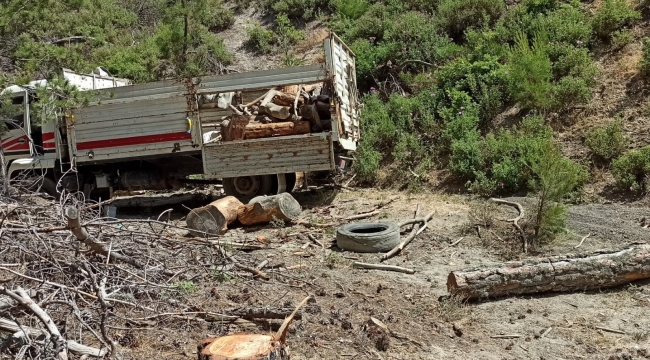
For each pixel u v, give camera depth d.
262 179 11.02
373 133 13.56
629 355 4.71
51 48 12.97
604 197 9.93
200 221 8.70
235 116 10.63
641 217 8.74
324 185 12.68
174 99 10.76
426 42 15.80
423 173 12.23
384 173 12.84
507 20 15.13
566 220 8.52
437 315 5.56
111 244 5.16
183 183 12.03
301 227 9.00
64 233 5.48
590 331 5.26
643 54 11.83
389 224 8.12
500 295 6.01
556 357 4.79
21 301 3.80
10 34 14.38
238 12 23.06
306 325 5.07
